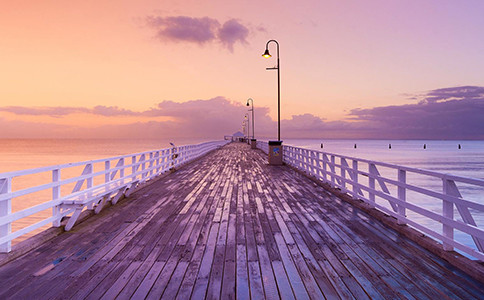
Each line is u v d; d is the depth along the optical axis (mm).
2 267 3730
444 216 4016
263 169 15453
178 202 7668
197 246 4531
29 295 3055
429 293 3086
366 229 5387
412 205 4773
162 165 12531
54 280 3391
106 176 6988
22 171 4207
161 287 3242
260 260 4000
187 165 17500
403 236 4969
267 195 8609
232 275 3547
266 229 5406
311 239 4852
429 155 76000
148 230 5328
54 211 5105
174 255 4168
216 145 37500
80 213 5809
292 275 3545
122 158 7848
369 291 3145
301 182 11102
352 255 4148
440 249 4051
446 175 3920
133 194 8742
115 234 5102
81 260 3975
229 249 4414
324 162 10180
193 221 5930
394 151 98312
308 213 6570
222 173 13789
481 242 3402
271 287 3254
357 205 7117
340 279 3430
